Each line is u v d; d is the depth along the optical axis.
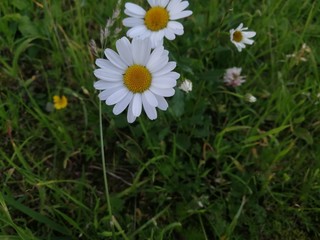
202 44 0.20
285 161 0.19
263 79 0.21
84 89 0.18
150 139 0.18
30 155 0.19
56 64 0.21
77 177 0.19
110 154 0.19
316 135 0.20
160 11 0.16
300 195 0.18
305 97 0.19
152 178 0.18
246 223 0.17
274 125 0.19
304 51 0.20
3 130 0.19
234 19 0.20
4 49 0.22
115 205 0.18
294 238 0.17
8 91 0.20
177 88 0.17
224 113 0.20
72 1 0.23
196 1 0.21
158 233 0.17
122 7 0.20
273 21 0.21
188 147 0.18
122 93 0.15
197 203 0.17
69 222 0.16
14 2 0.21
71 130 0.19
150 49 0.14
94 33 0.22
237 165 0.18
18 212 0.18
